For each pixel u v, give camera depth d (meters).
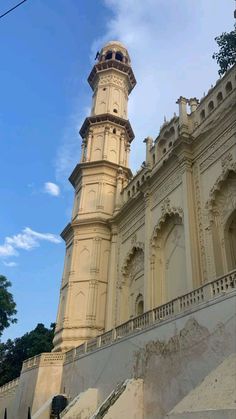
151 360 14.28
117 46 45.16
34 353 48.03
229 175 18.94
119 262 29.33
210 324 11.72
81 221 32.53
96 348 19.50
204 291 12.72
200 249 19.25
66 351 24.66
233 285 11.59
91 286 29.25
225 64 15.91
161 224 23.91
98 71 42.75
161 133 27.70
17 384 28.22
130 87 43.97
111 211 33.31
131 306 26.50
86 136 39.56
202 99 23.38
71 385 21.23
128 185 32.34
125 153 37.66
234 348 10.47
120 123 39.09
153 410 13.29
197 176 21.36
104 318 28.23
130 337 16.34
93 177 35.28
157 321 14.66
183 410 8.96
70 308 28.95
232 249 18.30
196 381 11.61
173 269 22.14
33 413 21.78
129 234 29.03
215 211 19.42
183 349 12.65
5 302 42.62
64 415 16.91
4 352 49.78
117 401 13.58
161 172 25.06
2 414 29.00
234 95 19.97
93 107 41.19
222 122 20.25
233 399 8.06
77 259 31.25
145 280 23.61
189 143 22.42
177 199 22.38
